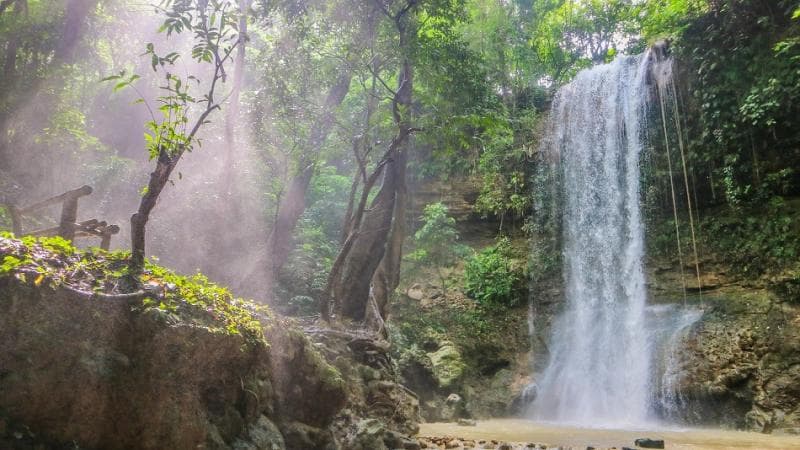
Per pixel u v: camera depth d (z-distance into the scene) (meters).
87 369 3.54
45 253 3.85
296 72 11.63
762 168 14.02
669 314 14.34
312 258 16.11
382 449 6.25
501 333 16.22
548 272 17.39
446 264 17.88
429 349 14.91
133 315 3.84
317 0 10.47
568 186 18.14
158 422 3.78
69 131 12.32
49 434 3.46
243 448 4.31
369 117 11.40
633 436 9.69
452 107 11.40
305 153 12.27
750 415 11.29
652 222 15.95
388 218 11.84
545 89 20.73
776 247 13.31
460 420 11.50
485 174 18.75
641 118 16.67
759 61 13.95
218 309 4.45
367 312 10.59
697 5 15.67
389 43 11.07
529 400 14.17
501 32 20.19
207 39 5.71
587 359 14.85
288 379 5.34
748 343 12.40
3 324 3.30
